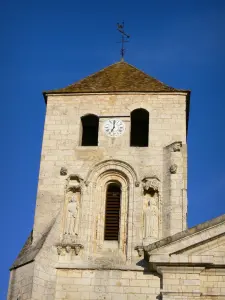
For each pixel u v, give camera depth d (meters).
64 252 37.69
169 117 41.78
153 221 38.47
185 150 40.56
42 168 40.69
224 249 35.75
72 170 40.47
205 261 35.31
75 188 39.97
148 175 39.81
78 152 41.03
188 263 35.34
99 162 40.53
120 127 41.69
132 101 42.47
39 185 40.19
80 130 42.12
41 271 36.25
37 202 39.62
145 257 36.69
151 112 42.00
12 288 36.44
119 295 36.03
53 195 39.81
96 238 38.59
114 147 41.00
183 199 38.91
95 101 42.69
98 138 41.41
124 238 38.47
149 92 42.59
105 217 39.47
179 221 38.34
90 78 45.34
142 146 41.53
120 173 40.38
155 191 39.50
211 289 34.97
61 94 43.12
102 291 36.25
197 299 34.66
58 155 41.03
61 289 36.47
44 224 38.97
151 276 36.31
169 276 35.38
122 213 39.25
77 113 42.44
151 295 35.81
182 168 39.91
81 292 36.31
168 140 40.97
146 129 44.03
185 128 41.41
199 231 36.06
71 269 36.97
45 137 41.72
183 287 35.00
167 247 35.81
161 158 40.44
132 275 36.50
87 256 37.69
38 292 35.59
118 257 37.72
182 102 42.31
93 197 39.69
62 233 38.56
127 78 45.00
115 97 42.69
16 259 37.75
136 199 39.28
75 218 38.94
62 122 42.19
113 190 40.44
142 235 38.12
